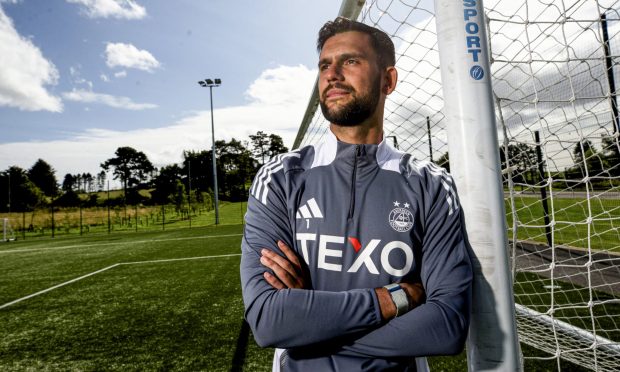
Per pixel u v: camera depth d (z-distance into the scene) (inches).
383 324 29.6
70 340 115.3
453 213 32.7
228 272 224.5
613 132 48.2
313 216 34.8
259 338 30.8
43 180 2174.0
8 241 627.5
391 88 41.8
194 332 117.4
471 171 30.2
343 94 37.0
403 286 31.3
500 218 30.2
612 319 106.7
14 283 217.2
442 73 31.9
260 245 35.6
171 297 167.2
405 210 33.7
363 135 38.8
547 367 79.8
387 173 35.8
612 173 54.0
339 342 30.2
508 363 29.1
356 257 33.0
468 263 30.8
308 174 37.1
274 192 36.8
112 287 195.0
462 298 29.9
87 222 906.1
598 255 184.1
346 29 38.0
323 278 33.2
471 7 31.0
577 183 54.7
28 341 115.6
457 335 28.9
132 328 124.5
